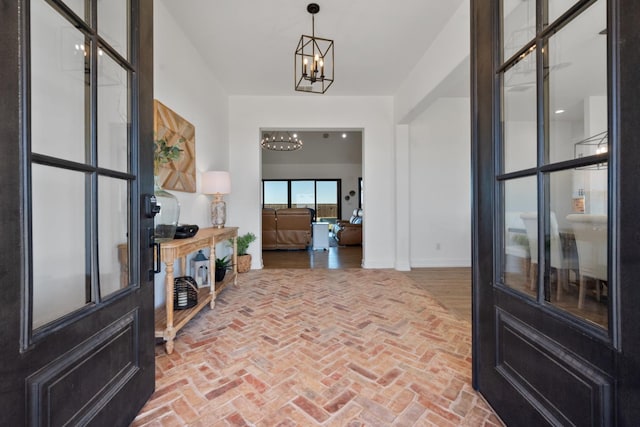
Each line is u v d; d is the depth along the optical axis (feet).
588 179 2.96
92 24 3.50
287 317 8.40
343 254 19.89
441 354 6.29
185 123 9.56
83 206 3.52
